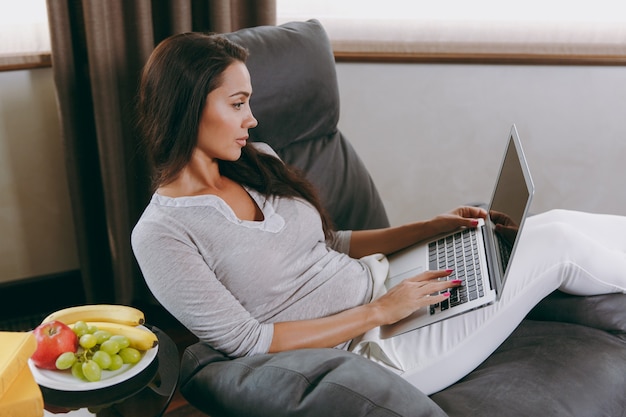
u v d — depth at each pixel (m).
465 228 1.50
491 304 1.31
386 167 2.44
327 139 1.80
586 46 2.33
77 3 1.86
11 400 0.98
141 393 1.10
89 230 2.06
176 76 1.20
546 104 2.40
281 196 1.39
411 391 1.04
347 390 1.00
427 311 1.32
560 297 1.46
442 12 2.24
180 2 1.88
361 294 1.38
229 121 1.24
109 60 1.88
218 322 1.19
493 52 2.31
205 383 1.14
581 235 1.39
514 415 1.16
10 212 2.07
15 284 2.14
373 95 2.32
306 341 1.22
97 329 1.18
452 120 2.39
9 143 2.00
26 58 1.92
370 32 2.24
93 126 2.01
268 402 1.05
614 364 1.29
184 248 1.20
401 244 1.55
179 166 1.25
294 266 1.34
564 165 2.51
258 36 1.63
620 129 2.46
